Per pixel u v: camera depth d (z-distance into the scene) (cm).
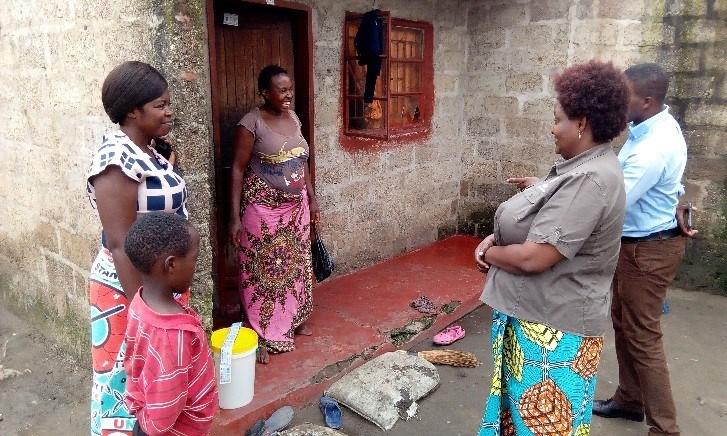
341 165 450
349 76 446
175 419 160
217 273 368
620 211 179
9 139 358
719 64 437
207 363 172
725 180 450
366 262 493
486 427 208
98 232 292
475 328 409
